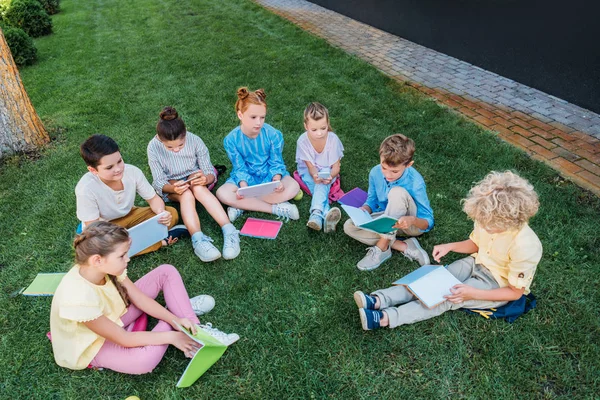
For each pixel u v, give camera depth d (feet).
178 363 7.93
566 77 16.22
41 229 11.66
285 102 17.97
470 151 13.74
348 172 13.30
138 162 14.60
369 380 7.48
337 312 8.75
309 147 11.76
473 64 20.61
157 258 10.42
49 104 19.76
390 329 8.30
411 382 7.41
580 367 7.45
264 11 32.22
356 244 10.50
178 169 11.46
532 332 8.05
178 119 10.18
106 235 6.83
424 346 7.97
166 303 8.62
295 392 7.40
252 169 12.09
